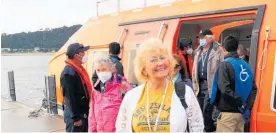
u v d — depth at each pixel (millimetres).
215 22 6582
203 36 4832
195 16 5125
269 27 3930
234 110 3701
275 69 3773
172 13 5621
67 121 4562
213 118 4492
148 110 2281
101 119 3537
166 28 5535
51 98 8562
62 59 8258
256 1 4348
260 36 4000
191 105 2285
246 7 4402
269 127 3744
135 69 2439
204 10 5051
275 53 3807
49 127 7273
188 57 5977
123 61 6203
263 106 3818
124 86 3615
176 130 2221
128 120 2402
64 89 4160
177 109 2246
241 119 3773
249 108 3686
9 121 7918
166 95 2299
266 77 3840
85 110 4289
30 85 16953
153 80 2307
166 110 2252
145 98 2346
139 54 2373
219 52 4746
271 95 3758
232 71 3629
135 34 6148
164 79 2330
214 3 4988
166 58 2291
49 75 8711
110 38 6773
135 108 2355
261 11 4141
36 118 8234
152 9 6211
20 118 8234
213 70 4715
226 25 6766
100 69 3559
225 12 4680
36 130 7039
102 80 3570
